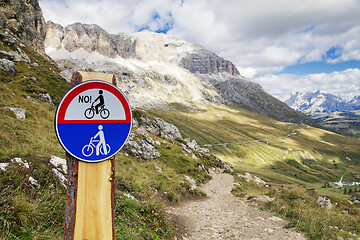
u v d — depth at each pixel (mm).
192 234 7883
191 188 20250
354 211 14734
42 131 15883
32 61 64812
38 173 6266
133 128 34969
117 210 6840
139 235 5586
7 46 61125
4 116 16656
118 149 2635
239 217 10852
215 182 30234
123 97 2676
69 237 2402
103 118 2555
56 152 10258
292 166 191625
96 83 2510
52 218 4508
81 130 2424
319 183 155375
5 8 89688
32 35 99500
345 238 7570
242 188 26125
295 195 16609
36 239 3598
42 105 32281
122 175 13430
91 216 2455
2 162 6141
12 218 3734
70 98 2363
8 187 4707
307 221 8844
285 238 7395
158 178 18688
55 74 60156
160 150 33656
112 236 2529
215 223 9609
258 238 7441
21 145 8836
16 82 39219
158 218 7746
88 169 2479
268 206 13383
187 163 32625
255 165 169500
